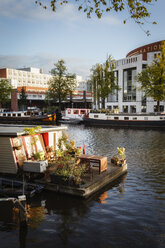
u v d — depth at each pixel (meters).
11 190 9.74
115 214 7.90
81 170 10.11
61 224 7.23
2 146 10.90
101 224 7.22
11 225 7.26
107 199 9.17
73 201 8.94
